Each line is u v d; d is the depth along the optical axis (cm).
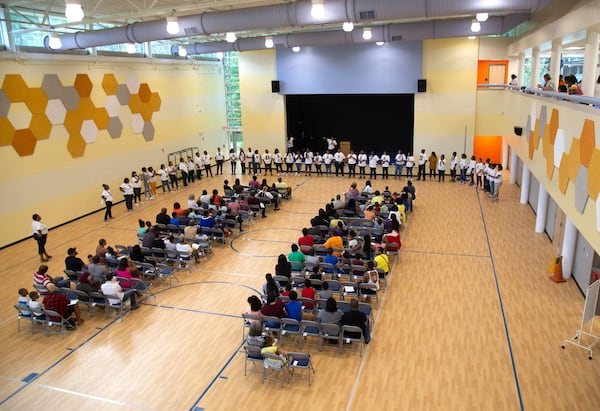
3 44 1488
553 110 1107
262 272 1284
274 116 2584
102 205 1931
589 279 1070
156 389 821
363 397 783
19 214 1572
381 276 1141
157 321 1048
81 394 814
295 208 1862
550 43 1427
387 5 1151
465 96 2259
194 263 1352
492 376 824
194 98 2567
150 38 1474
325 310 893
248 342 820
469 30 1828
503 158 2456
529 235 1508
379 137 2766
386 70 2328
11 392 823
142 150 2167
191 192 2158
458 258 1341
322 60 2409
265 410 761
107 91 1928
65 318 1004
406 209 1678
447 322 1006
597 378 809
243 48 2167
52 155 1683
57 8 1606
